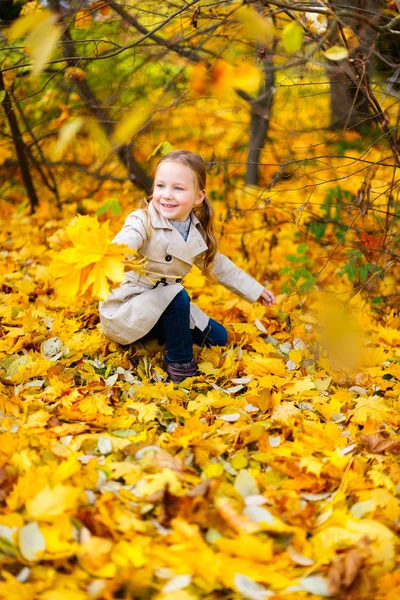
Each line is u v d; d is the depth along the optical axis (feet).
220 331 9.55
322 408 7.64
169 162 8.60
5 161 17.78
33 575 4.72
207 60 8.76
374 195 14.73
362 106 13.48
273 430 7.05
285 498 5.67
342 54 6.07
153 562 4.91
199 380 8.59
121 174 18.20
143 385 8.25
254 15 5.18
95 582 4.66
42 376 8.21
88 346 9.12
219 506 5.37
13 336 9.34
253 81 5.50
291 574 4.94
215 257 9.74
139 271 6.86
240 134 16.75
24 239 15.24
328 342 8.85
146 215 8.62
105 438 6.57
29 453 5.97
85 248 6.25
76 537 5.04
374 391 8.64
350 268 11.43
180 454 6.31
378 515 5.62
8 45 11.78
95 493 5.70
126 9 10.16
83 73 11.81
